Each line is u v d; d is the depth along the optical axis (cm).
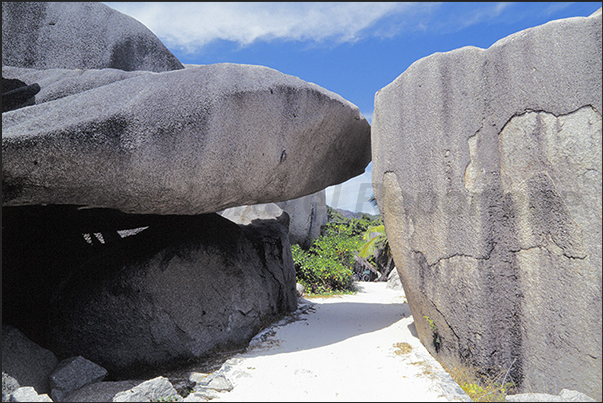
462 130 429
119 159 388
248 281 596
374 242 1407
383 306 773
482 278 403
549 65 367
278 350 494
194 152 421
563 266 353
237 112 443
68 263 606
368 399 352
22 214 541
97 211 554
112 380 465
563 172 355
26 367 396
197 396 372
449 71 445
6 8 501
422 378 392
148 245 537
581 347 338
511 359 382
